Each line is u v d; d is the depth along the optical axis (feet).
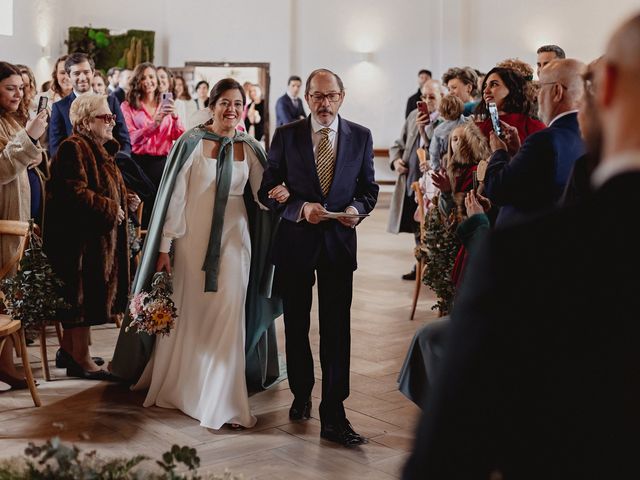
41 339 15.79
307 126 12.99
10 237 15.20
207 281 13.78
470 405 3.56
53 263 15.31
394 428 13.61
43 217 15.55
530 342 3.51
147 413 14.10
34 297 14.11
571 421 3.52
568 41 46.55
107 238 15.69
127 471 6.63
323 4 50.67
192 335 14.11
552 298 3.50
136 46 49.26
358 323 20.97
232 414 13.44
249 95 46.60
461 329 3.64
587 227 3.50
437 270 16.39
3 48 43.19
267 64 50.44
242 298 13.92
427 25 49.78
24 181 15.72
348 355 13.04
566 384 3.51
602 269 3.45
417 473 3.66
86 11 49.80
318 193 12.81
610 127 3.67
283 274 13.16
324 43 50.88
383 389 15.66
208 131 14.19
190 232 14.06
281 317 21.91
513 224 3.66
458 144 14.44
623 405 3.46
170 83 26.30
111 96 20.90
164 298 13.71
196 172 14.01
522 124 14.08
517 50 47.85
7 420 13.65
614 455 3.48
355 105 51.03
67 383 15.71
